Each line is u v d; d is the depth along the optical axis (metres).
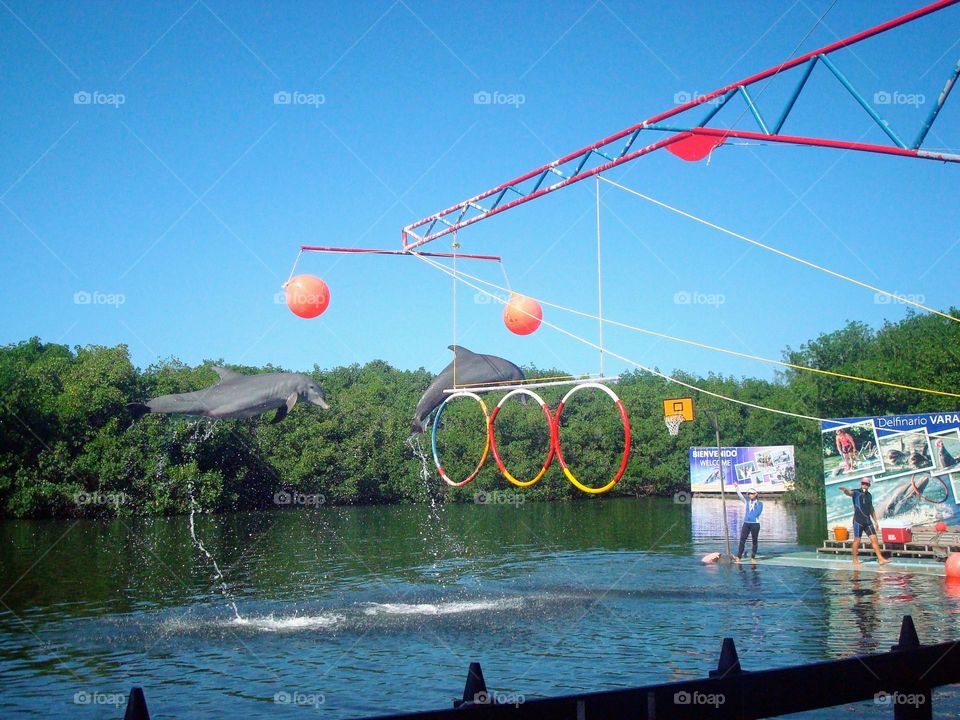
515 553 29.47
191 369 53.19
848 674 6.02
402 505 62.47
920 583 19.64
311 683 11.45
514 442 62.88
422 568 25.06
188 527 42.59
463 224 15.99
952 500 24.52
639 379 78.50
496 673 11.78
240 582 22.06
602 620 15.73
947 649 6.46
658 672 11.62
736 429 69.69
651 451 68.31
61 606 18.08
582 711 5.20
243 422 54.25
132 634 14.95
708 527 40.31
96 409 47.53
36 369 48.84
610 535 36.69
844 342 58.47
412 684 11.31
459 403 64.19
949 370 48.62
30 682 11.66
